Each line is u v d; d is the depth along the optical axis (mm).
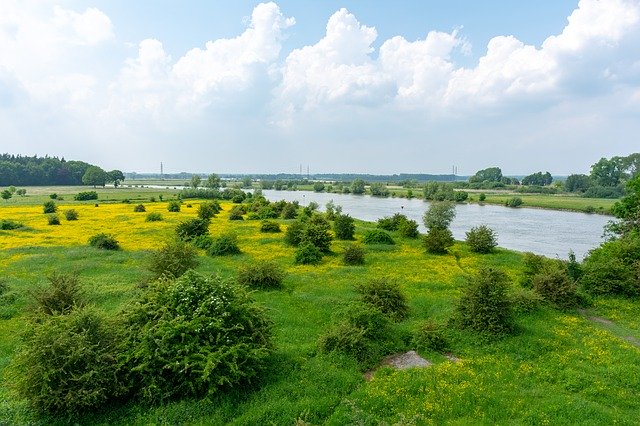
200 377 10648
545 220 69062
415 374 12391
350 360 13164
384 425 8961
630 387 11758
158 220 49938
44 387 10008
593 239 49531
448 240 32125
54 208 58969
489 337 14867
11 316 17422
